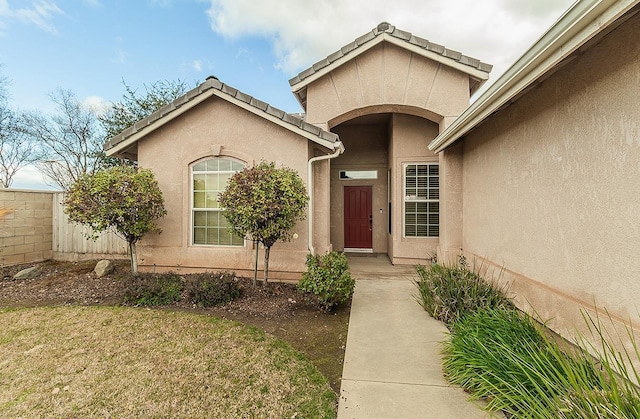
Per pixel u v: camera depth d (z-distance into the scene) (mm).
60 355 3912
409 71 8000
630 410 2002
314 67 8031
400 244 9508
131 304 5883
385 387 3240
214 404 2965
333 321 5102
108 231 9492
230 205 6086
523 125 4484
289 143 7234
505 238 5105
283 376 3465
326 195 8023
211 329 4730
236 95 7027
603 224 2887
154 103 15547
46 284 7180
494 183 5609
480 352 3197
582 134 3186
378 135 11594
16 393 3121
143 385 3273
